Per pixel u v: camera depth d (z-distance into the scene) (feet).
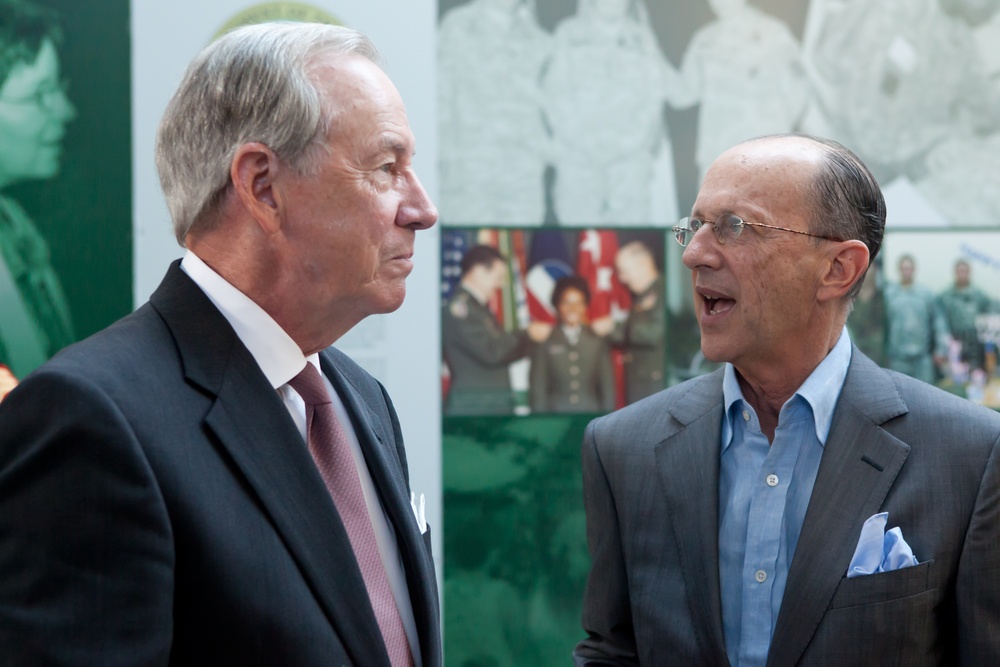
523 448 11.13
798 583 4.62
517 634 11.06
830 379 4.97
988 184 11.53
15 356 10.18
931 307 11.50
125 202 10.33
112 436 3.01
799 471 4.92
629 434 5.37
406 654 3.83
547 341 11.19
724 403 5.19
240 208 3.61
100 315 10.32
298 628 3.25
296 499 3.45
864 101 11.43
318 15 10.57
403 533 4.04
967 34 11.48
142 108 10.32
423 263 10.91
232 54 3.57
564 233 11.21
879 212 4.98
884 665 4.46
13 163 10.14
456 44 10.95
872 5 11.39
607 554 5.33
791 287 4.78
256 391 3.53
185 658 3.17
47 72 10.18
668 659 4.83
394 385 10.83
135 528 2.99
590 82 11.20
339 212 3.59
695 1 11.28
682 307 11.36
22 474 2.96
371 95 3.67
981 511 4.55
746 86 11.32
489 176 11.08
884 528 4.59
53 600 2.90
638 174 11.28
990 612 4.48
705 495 4.97
